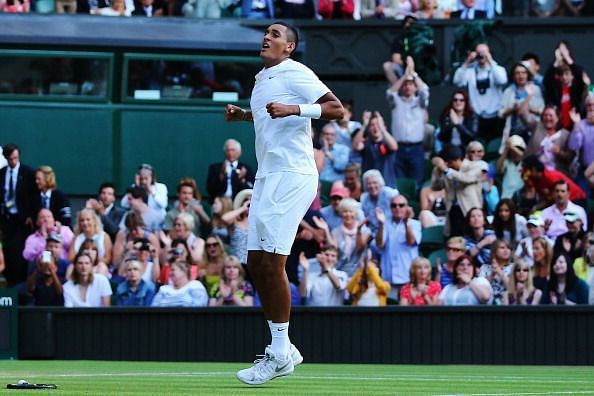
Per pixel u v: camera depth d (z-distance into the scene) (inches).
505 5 1175.6
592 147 987.3
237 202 940.6
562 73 1004.6
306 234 892.0
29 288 871.1
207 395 374.9
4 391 384.5
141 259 880.3
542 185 943.0
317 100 440.1
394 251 908.0
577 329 767.1
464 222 930.1
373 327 784.9
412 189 1008.2
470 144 952.3
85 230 907.4
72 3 1136.2
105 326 812.6
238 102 1095.6
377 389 429.4
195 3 1153.4
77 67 1078.4
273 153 439.5
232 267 856.9
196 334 802.8
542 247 847.1
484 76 1043.9
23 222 959.6
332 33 1151.0
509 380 532.7
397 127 1026.1
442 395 389.7
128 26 1096.2
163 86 1090.1
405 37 1076.5
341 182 924.0
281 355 443.5
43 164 1072.2
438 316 779.4
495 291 844.0
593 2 1163.3
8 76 1071.6
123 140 1079.6
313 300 858.8
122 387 421.7
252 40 1099.3
